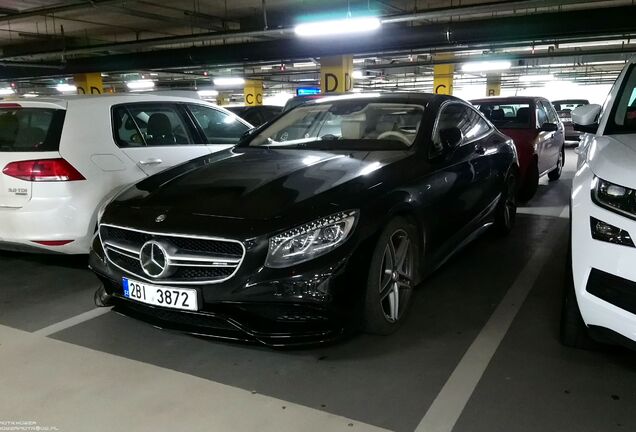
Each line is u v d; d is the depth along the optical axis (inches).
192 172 119.3
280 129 151.5
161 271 95.3
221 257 91.2
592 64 979.9
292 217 91.4
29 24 597.0
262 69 1025.5
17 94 1295.5
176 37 519.8
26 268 160.9
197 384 92.0
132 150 154.7
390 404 84.7
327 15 511.2
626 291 78.2
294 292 88.4
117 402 86.7
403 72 1053.8
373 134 135.6
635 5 400.2
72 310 127.6
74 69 740.7
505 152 178.2
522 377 92.2
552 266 154.9
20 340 110.8
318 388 89.9
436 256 127.9
